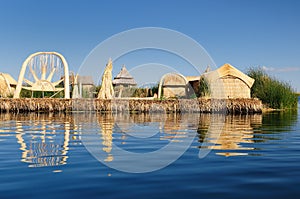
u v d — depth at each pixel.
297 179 4.65
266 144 8.04
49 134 10.05
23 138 9.03
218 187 4.25
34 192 3.99
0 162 5.77
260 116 20.53
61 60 26.89
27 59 26.77
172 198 3.79
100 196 3.85
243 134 10.25
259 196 3.87
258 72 32.56
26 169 5.21
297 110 28.42
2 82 31.78
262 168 5.36
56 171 5.11
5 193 3.94
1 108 23.91
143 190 4.10
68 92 26.52
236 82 29.58
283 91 29.70
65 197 3.80
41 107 24.30
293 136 9.65
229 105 24.50
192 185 4.34
